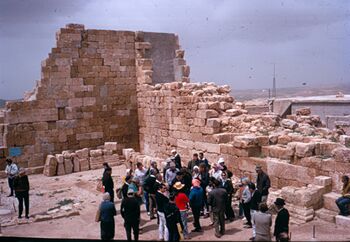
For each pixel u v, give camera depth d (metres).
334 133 17.23
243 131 18.86
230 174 13.21
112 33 26.88
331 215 12.08
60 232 12.64
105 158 24.38
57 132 25.06
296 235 10.95
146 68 27.28
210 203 11.52
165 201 10.95
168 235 10.83
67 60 25.23
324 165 13.41
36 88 25.41
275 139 16.88
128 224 10.85
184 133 21.66
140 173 14.88
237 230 12.00
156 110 25.17
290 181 14.60
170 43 29.50
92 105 26.34
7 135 23.23
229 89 22.50
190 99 20.84
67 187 19.36
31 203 16.61
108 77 26.88
